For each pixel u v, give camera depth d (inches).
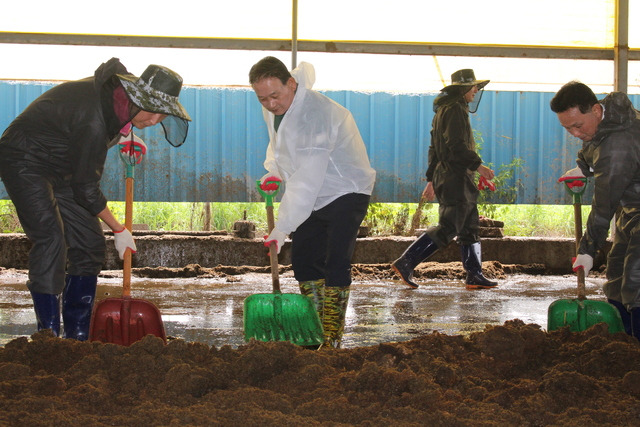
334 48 324.5
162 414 85.1
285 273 309.1
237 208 405.7
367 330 179.3
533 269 330.6
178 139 133.3
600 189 133.3
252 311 146.5
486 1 329.7
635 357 111.1
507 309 215.5
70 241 146.8
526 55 334.3
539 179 350.3
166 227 398.3
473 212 265.1
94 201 132.7
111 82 128.3
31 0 309.7
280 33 323.6
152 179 333.7
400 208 379.2
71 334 148.3
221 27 320.5
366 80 336.8
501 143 347.9
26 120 132.6
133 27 317.1
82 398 90.7
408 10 327.6
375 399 93.7
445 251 333.1
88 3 312.8
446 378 100.5
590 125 131.7
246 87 333.7
